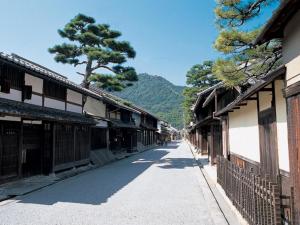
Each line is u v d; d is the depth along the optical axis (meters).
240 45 9.80
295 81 5.87
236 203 8.95
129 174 17.92
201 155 34.12
